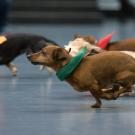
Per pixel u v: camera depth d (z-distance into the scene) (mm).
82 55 7641
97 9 33094
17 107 8039
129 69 7629
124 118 7180
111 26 31078
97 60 7633
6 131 6441
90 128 6570
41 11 32688
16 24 31219
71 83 7719
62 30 26688
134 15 38219
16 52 11117
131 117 7242
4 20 25938
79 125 6750
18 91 9625
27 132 6371
